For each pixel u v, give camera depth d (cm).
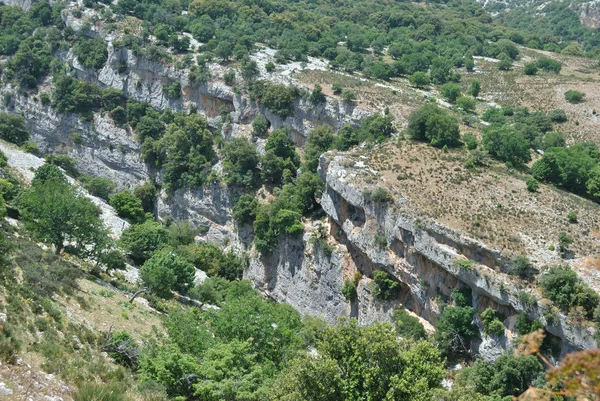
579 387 1719
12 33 15938
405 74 14150
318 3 19712
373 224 8462
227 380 4209
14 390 3180
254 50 14225
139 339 5491
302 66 13325
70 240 7662
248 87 12638
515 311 6825
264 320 5312
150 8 15850
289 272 10006
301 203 10225
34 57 14875
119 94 13975
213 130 13012
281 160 11250
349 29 16550
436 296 7619
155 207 12688
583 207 8175
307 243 9706
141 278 7931
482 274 7025
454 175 8762
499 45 16075
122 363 4725
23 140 13388
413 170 8919
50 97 14438
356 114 11394
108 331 5328
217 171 11931
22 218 7762
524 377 6178
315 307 9562
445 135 9631
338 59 13775
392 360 3800
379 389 3731
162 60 13612
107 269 7850
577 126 11469
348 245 9206
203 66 13188
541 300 6544
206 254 10712
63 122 14188
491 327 6888
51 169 10256
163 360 4438
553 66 14562
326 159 9600
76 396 3484
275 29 15500
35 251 6328
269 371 4719
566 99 12475
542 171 8925
